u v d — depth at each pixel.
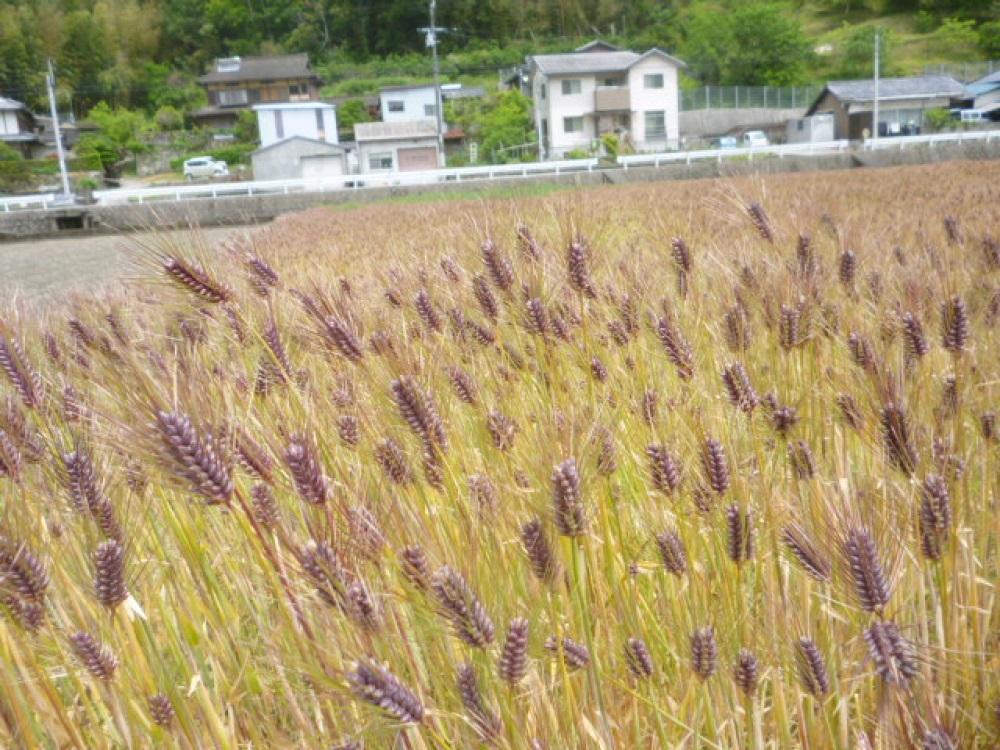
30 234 40.62
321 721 1.76
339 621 1.59
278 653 1.70
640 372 3.22
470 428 2.90
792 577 2.12
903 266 4.90
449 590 1.50
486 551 1.98
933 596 1.76
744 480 2.20
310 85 116.25
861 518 1.68
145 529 2.31
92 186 75.75
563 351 3.15
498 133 82.56
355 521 1.75
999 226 7.04
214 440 1.68
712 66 113.81
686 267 4.00
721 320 3.54
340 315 2.89
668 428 2.79
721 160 46.28
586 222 3.94
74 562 2.06
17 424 2.26
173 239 2.61
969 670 1.76
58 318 3.99
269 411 2.50
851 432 2.75
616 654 1.95
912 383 2.75
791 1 157.50
